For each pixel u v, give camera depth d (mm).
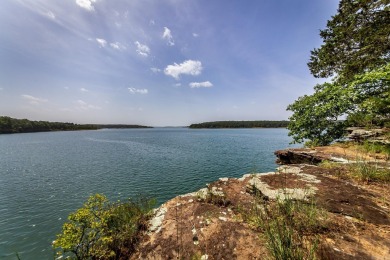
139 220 4305
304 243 2551
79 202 15359
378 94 9406
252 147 43844
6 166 29156
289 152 9742
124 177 21906
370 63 10969
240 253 2738
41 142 71938
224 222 3488
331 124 12336
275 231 2664
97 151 45125
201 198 4609
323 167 5668
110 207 5160
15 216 13039
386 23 10250
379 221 2863
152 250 3225
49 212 13633
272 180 4785
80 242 4160
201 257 2857
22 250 9367
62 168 27359
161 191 17219
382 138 7887
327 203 3438
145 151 43188
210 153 36531
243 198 4352
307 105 13398
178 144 55938
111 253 3594
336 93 11305
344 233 2664
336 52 12969
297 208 3307
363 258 2199
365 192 3809
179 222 3791
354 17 11266
